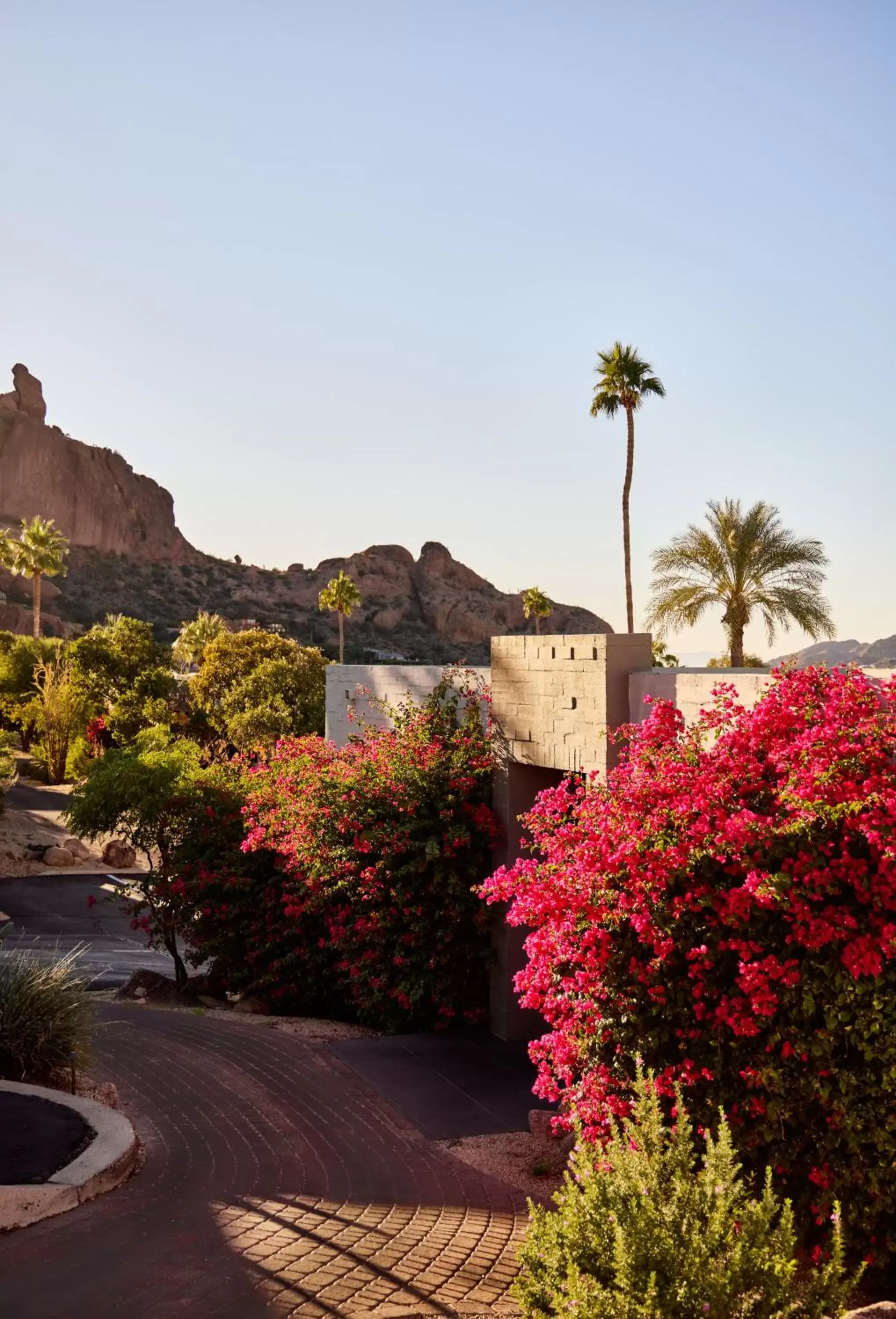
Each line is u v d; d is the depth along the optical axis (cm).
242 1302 566
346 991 1500
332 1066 1186
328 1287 596
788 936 639
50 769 5719
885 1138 606
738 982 645
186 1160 828
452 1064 1202
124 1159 757
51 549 7962
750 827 646
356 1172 841
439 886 1349
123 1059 1149
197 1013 1493
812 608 2975
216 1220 691
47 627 13975
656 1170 450
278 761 1673
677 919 673
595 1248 430
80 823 1848
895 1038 606
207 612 19612
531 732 1295
